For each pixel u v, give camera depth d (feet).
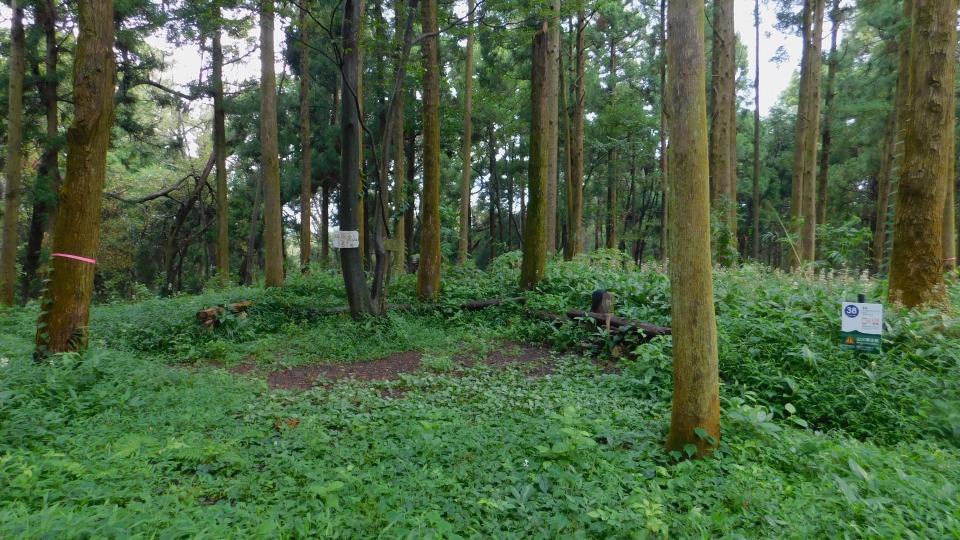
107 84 21.72
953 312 23.11
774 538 10.30
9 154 47.14
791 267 42.34
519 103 86.84
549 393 20.49
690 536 10.43
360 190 32.50
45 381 17.94
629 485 12.46
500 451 14.48
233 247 107.55
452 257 74.64
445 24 43.32
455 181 109.09
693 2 13.44
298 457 14.10
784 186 111.14
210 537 9.36
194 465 13.39
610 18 84.84
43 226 60.49
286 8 29.94
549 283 36.17
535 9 33.55
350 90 31.01
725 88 47.88
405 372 24.31
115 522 9.43
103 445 14.02
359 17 30.68
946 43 23.41
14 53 47.24
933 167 23.79
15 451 13.00
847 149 85.81
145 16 54.34
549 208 56.95
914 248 24.20
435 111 35.42
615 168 94.68
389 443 15.29
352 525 10.68
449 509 11.44
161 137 95.61
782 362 20.53
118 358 21.44
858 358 20.36
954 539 10.04
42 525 8.87
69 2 53.98
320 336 29.09
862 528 10.57
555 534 10.63
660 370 21.21
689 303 14.03
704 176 13.82
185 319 30.53
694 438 14.08
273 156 46.06
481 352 27.09
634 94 99.71
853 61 70.33
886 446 16.20
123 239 91.71
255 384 21.26
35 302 38.06
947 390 17.85
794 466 13.79
